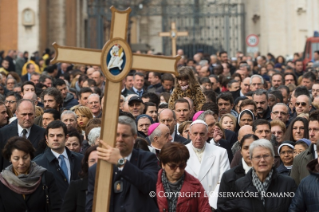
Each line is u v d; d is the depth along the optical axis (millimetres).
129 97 33031
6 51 80625
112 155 16234
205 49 120562
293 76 45375
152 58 16344
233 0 107750
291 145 23734
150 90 42125
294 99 34438
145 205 17453
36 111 31141
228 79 45125
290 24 101188
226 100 32344
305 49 82625
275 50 102000
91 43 96625
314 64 61250
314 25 100125
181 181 18312
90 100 32094
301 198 19031
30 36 80625
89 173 17703
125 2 105688
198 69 55688
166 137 22625
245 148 20938
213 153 22656
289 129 27062
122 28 16344
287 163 23844
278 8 101750
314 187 18859
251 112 28562
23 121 26062
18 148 20031
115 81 16359
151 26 125750
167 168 17844
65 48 16453
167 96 35312
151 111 30391
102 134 16375
